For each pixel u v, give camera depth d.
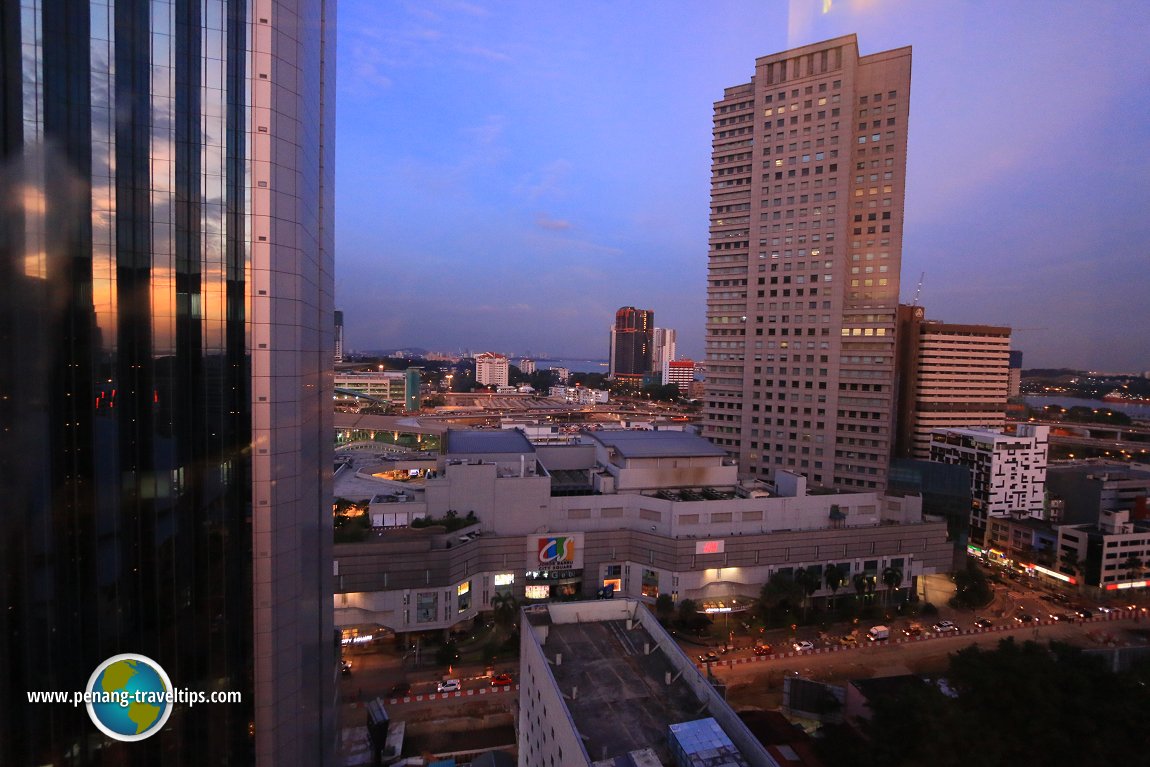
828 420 135.38
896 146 131.00
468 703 69.31
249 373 37.69
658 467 109.06
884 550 101.12
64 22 33.38
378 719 59.50
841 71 132.50
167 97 35.75
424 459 126.94
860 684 63.56
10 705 32.12
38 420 32.56
